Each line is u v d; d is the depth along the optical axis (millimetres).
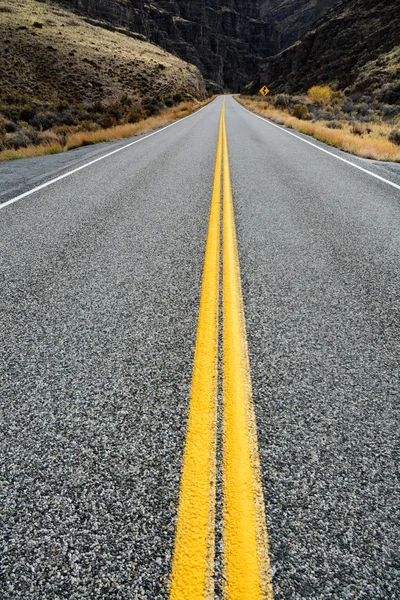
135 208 5391
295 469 1579
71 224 4734
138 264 3611
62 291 3111
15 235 4375
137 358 2275
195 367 2189
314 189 6438
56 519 1389
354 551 1288
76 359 2275
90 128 19734
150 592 1170
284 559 1259
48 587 1188
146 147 11250
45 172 7750
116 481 1525
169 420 1819
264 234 4395
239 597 1153
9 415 1862
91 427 1787
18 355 2316
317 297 3012
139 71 46688
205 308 2828
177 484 1510
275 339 2461
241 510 1410
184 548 1287
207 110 32781
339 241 4191
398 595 1170
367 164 8570
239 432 1749
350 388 2043
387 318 2730
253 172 7797
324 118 23859
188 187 6559
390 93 27062
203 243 4113
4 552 1286
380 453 1666
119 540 1316
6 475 1560
